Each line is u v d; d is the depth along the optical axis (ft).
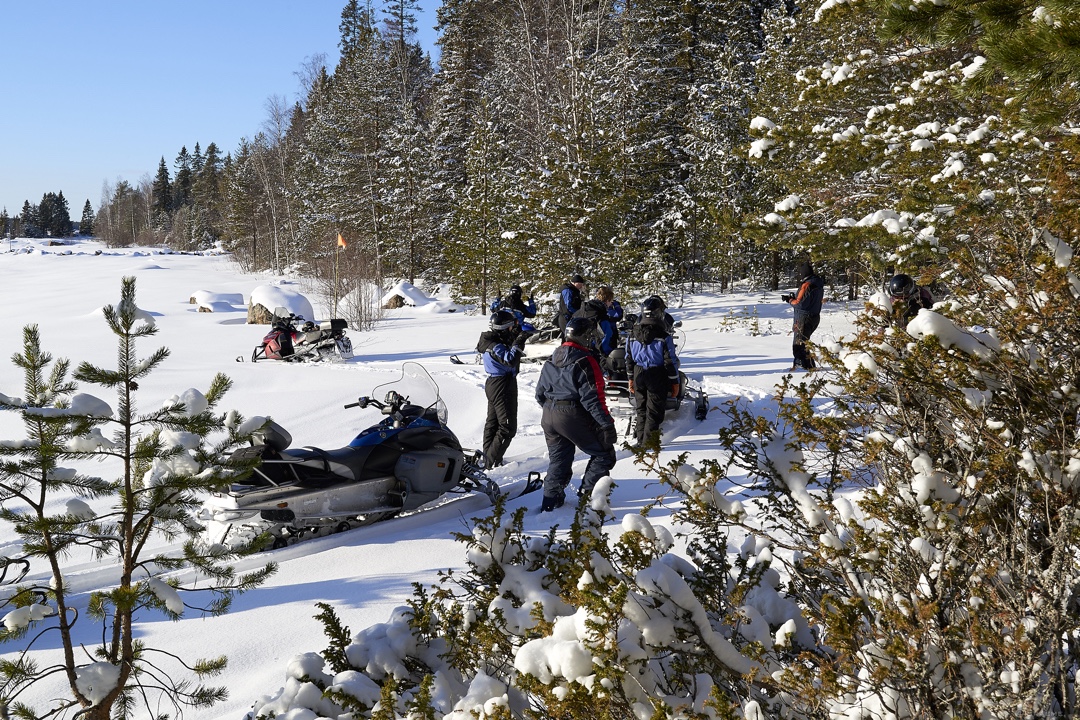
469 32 159.53
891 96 32.53
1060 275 6.99
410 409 21.12
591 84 83.87
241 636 13.89
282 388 42.01
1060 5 11.21
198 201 319.88
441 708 8.05
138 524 10.30
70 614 14.89
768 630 8.10
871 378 7.64
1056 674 6.22
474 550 9.58
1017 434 7.04
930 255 20.36
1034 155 20.56
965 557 6.97
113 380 9.94
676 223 89.56
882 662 6.59
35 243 388.78
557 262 76.84
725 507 8.51
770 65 77.36
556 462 20.63
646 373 26.23
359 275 90.68
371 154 149.18
